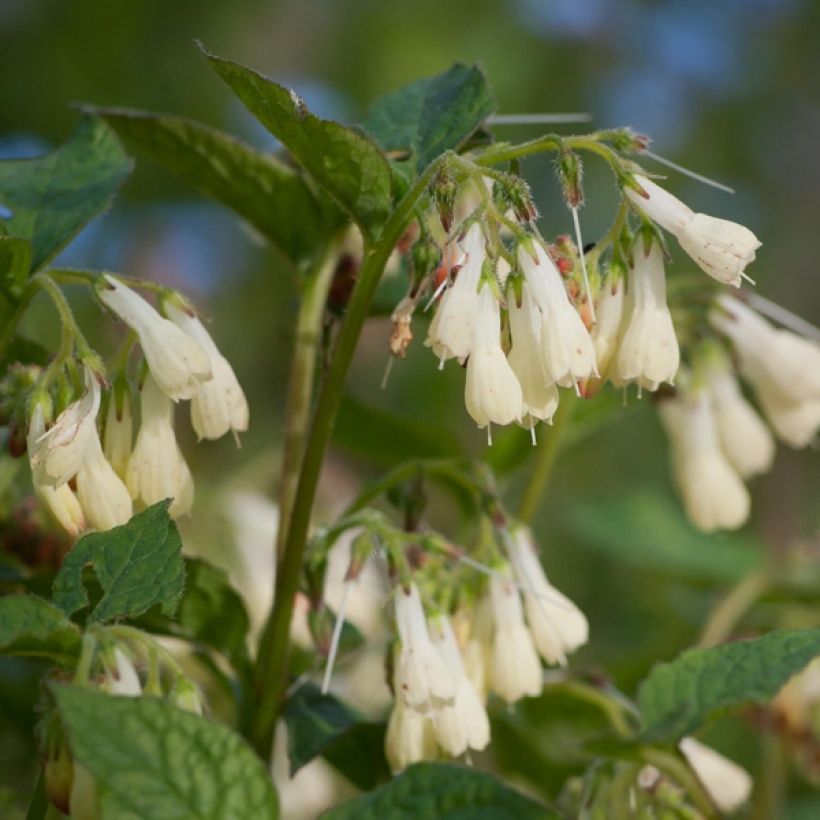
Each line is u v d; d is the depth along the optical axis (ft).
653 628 1.94
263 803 1.24
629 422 2.52
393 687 1.41
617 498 1.89
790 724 1.68
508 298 1.34
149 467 1.36
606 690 1.55
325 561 1.44
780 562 1.81
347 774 1.49
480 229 1.34
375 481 1.51
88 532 1.35
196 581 1.44
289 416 1.48
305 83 2.97
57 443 1.33
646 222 1.36
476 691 1.43
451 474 1.47
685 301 1.64
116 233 2.55
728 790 1.54
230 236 2.61
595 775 1.44
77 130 1.48
